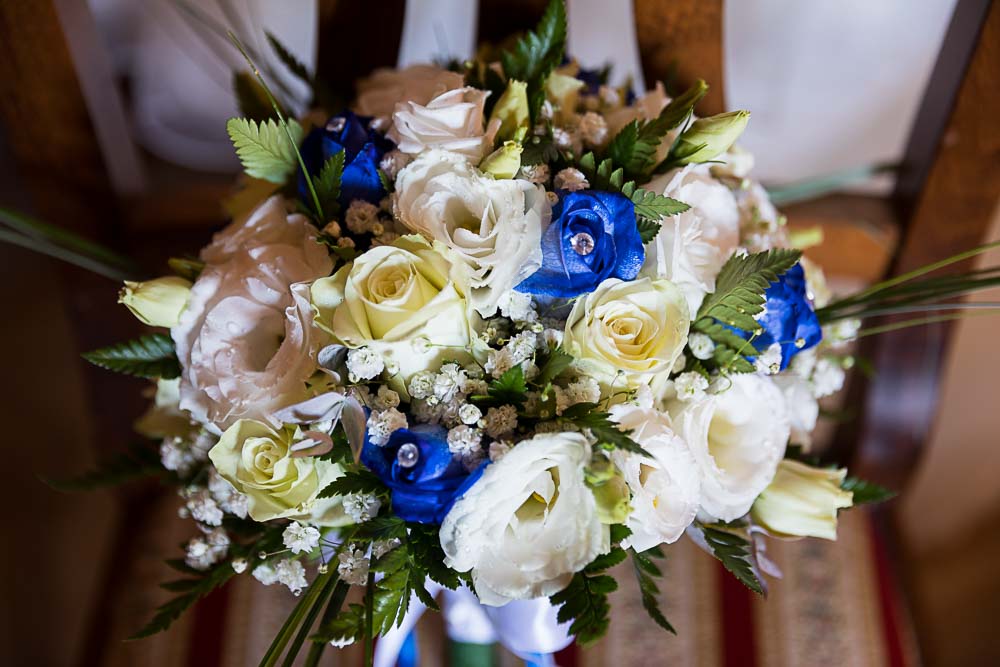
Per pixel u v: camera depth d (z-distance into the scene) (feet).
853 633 2.51
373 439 1.63
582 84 1.96
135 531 2.69
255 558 1.81
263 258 1.73
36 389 3.36
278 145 1.82
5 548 3.24
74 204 2.48
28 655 3.18
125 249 2.63
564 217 1.65
